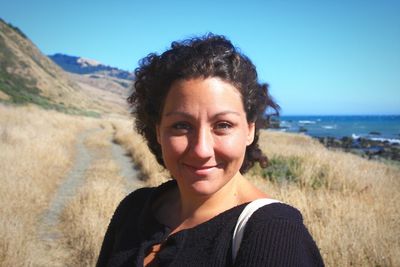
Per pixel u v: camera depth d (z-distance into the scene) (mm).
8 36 82375
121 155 16500
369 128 99375
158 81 1314
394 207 6547
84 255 5523
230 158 1226
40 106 49062
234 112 1216
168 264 1206
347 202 6473
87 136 24703
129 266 1390
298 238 1078
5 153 10820
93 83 192125
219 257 1114
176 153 1243
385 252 4637
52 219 7359
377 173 9852
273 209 1111
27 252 5371
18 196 7527
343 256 4383
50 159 12227
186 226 1308
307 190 8195
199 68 1194
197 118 1208
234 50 1261
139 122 1670
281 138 24922
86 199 7613
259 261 1034
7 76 64500
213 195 1286
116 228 1682
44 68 85500
